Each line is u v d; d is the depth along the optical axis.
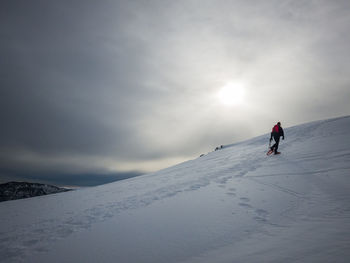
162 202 5.94
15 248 4.04
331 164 7.46
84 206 7.70
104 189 12.73
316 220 3.55
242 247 2.87
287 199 5.02
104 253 3.29
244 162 11.62
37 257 3.50
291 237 2.95
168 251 3.09
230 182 7.34
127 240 3.69
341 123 17.69
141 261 2.89
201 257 2.76
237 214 4.38
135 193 8.59
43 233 4.77
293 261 2.18
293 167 8.12
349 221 3.23
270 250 2.60
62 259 3.29
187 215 4.62
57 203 9.71
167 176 13.07
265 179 7.08
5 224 6.50
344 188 5.14
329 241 2.57
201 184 7.68
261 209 4.55
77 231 4.55
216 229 3.71
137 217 4.92
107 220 5.04
